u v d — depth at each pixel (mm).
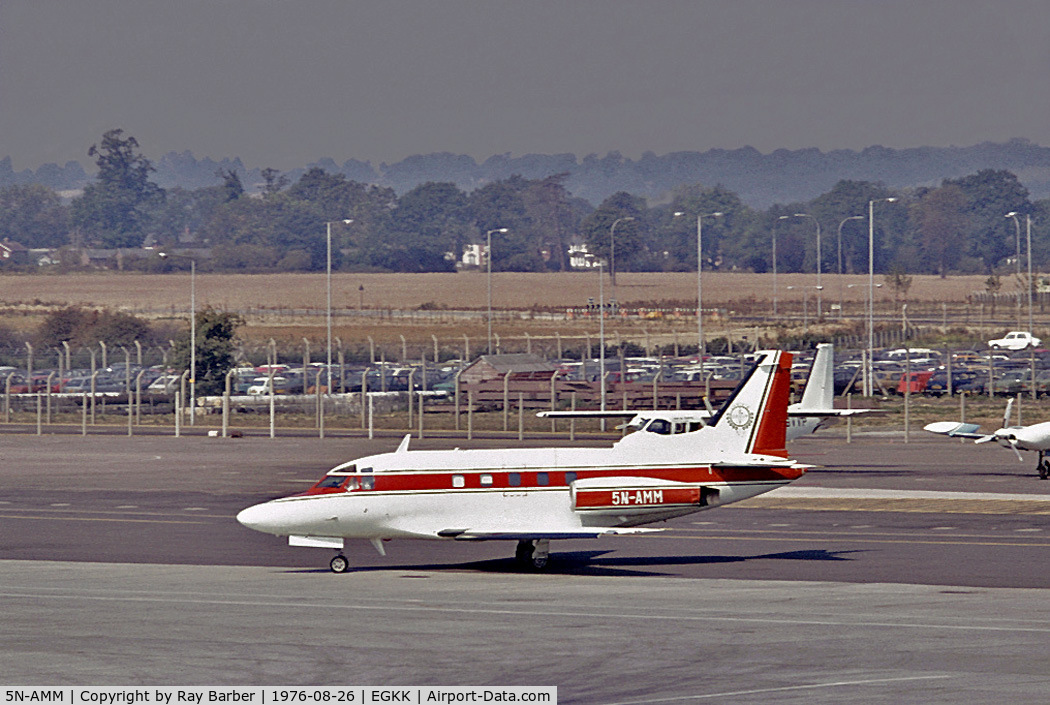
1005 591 126000
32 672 92062
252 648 99500
